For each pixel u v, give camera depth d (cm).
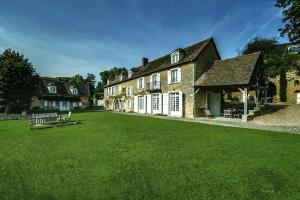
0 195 393
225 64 1892
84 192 399
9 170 521
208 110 1902
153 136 921
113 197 379
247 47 3497
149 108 2581
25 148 742
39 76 2884
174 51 2164
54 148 733
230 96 3341
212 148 694
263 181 436
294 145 718
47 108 4028
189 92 1945
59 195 390
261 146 709
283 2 1441
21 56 2738
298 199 365
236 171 490
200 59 1970
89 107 4584
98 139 872
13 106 2669
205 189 404
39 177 473
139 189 407
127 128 1176
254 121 1453
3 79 2475
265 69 2973
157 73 2438
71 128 1233
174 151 666
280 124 1292
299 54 2677
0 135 1039
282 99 2880
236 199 367
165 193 390
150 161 571
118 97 3672
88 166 539
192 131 1041
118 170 508
